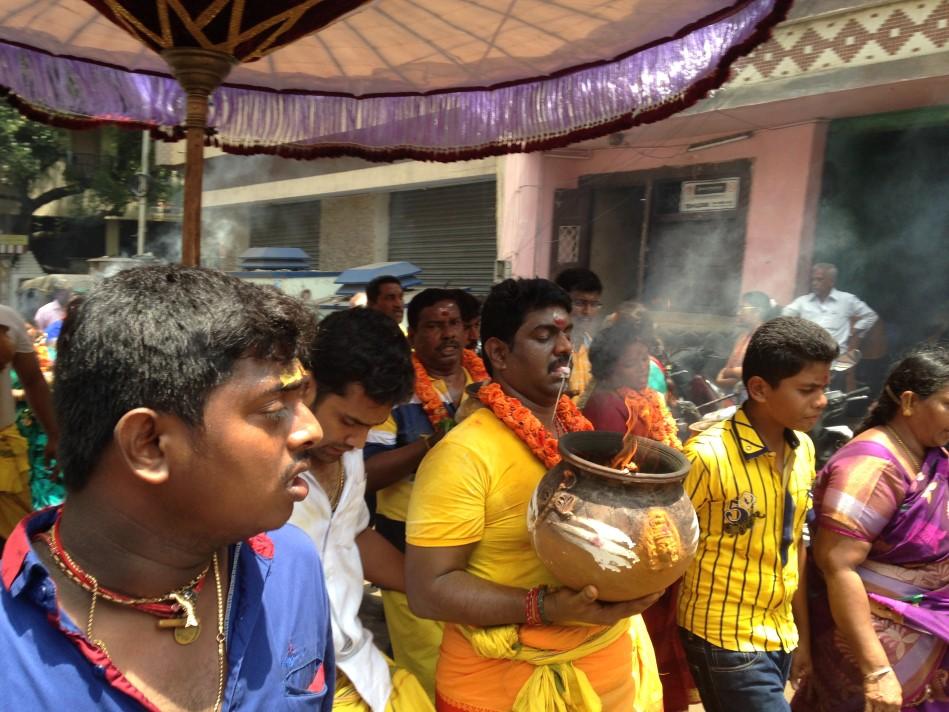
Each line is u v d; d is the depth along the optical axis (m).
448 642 1.92
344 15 2.36
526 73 3.54
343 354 1.69
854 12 6.03
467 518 1.71
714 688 2.17
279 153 3.89
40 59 3.38
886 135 6.98
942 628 2.15
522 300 1.84
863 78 6.03
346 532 1.89
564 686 1.74
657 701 2.01
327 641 1.23
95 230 20.52
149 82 3.70
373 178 12.92
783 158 7.42
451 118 3.80
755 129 7.62
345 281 8.76
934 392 2.12
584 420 2.03
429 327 3.14
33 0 2.96
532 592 1.65
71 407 0.84
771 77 6.61
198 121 2.43
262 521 0.90
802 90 6.39
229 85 3.68
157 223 19.33
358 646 1.83
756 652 2.13
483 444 1.74
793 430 2.27
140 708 0.87
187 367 0.82
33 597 0.83
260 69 3.58
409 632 2.37
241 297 0.89
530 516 1.61
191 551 0.91
